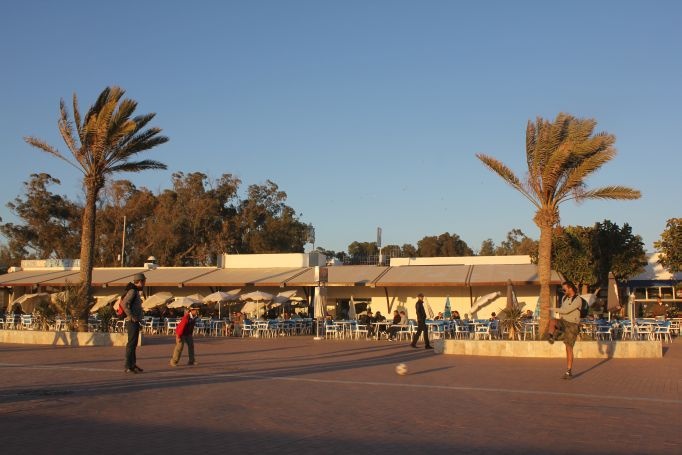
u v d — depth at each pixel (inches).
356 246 3627.0
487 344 823.1
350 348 943.7
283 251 2652.6
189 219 2470.5
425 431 337.7
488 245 3572.8
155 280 1553.9
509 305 963.3
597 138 821.9
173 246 2405.3
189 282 1515.7
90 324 1182.3
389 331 1154.0
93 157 1061.1
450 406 418.0
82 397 435.5
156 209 2491.4
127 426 341.7
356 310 1507.1
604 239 1347.2
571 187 844.6
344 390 488.7
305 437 319.9
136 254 2471.7
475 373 617.3
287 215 2709.2
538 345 800.3
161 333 1323.8
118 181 2519.7
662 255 1358.3
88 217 1063.0
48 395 442.9
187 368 637.9
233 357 777.6
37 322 1121.4
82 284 1048.2
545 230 866.1
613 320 1149.1
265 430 336.2
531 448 301.7
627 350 792.3
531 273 1342.3
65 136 1065.5
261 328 1256.2
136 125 1045.8
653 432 340.8
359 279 1412.4
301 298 1487.5
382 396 459.8
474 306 1251.8
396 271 1467.8
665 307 1403.8
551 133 853.8
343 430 337.7
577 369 658.2
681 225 1311.5
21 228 2458.2
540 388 510.3
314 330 1403.8
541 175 857.5
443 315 1350.9
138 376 561.0
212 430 334.3
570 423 363.3
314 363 708.7
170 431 330.6
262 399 438.9
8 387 483.5
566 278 1286.9
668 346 983.6
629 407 421.1
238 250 2615.7
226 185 2578.7
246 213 2620.6
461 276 1358.3
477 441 315.0
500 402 437.7
